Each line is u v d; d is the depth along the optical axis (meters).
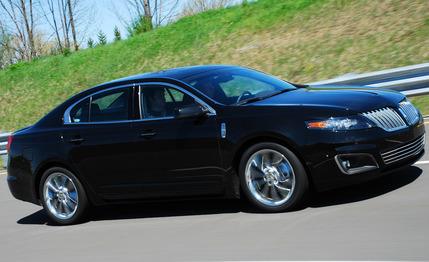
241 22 21.80
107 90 7.49
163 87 7.09
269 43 19.59
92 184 7.46
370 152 5.98
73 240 6.88
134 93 7.25
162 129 6.90
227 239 5.82
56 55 27.97
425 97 12.72
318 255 4.89
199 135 6.64
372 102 6.28
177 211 7.45
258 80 7.34
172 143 6.82
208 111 6.68
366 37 17.12
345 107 6.12
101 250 6.21
